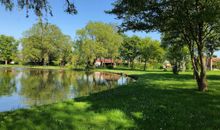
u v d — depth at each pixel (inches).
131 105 569.0
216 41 1186.0
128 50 3693.4
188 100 645.3
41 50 4128.9
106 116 470.9
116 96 727.7
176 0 729.6
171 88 936.9
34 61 4458.7
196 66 870.4
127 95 745.0
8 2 535.8
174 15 770.2
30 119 453.7
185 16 762.2
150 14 800.9
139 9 776.3
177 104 588.4
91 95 796.0
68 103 607.5
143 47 3459.6
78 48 3506.4
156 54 3422.7
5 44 4972.9
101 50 3390.7
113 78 1937.7
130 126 414.0
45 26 568.4
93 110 519.8
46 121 439.8
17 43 5078.7
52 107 558.3
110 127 409.1
